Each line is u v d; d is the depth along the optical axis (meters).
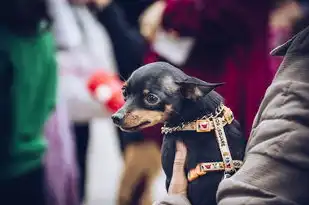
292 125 2.09
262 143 2.12
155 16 5.23
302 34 2.20
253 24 4.68
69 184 4.46
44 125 4.06
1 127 3.79
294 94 2.12
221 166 2.30
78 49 5.39
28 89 3.83
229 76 4.63
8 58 3.78
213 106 2.37
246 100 4.54
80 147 6.29
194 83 2.35
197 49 4.75
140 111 2.42
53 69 4.01
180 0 4.77
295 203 2.06
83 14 5.62
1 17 3.78
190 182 2.32
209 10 4.69
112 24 5.85
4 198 3.88
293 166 2.07
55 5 5.21
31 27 3.84
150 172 5.91
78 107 5.32
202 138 2.33
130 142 5.85
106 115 5.40
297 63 2.17
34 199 3.98
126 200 6.02
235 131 2.35
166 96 2.38
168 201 2.30
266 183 2.07
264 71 4.64
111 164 9.21
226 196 2.13
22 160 3.88
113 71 5.57
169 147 2.36
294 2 4.95
